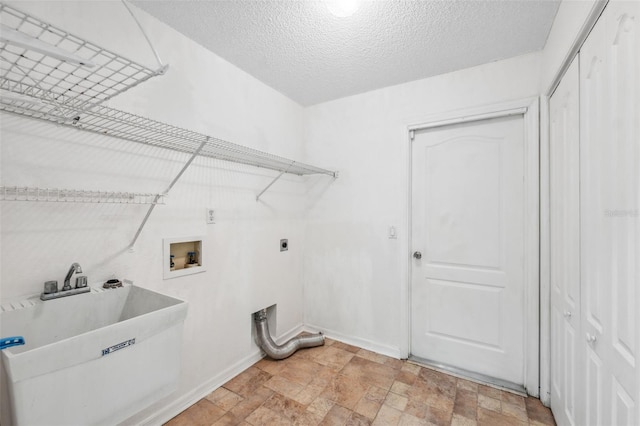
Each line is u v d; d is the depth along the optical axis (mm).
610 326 926
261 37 1735
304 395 1825
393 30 1665
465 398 1805
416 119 2246
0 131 1062
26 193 1062
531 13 1510
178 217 1687
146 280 1521
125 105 1415
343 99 2598
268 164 2221
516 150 1950
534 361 1823
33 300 1115
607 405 950
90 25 1297
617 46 879
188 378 1729
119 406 931
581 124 1192
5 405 1048
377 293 2416
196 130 1766
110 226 1376
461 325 2133
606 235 958
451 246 2166
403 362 2227
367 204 2469
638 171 765
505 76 1939
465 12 1514
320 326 2725
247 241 2172
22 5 1107
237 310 2078
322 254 2713
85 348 840
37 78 1133
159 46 1572
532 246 1838
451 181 2168
